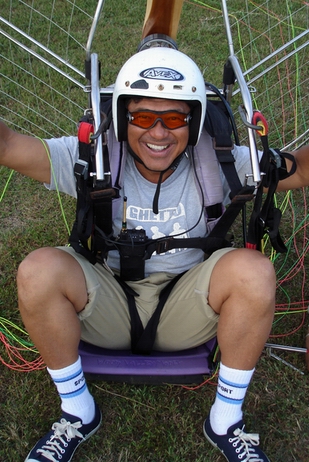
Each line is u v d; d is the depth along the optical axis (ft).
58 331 4.63
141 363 5.49
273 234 4.60
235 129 5.42
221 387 4.97
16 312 6.91
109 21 13.41
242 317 4.56
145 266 5.46
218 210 5.08
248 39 12.48
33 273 4.50
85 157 4.30
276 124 9.98
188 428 5.70
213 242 5.17
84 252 4.92
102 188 4.36
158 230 5.20
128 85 4.44
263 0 13.48
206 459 5.39
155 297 5.47
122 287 5.46
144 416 5.83
